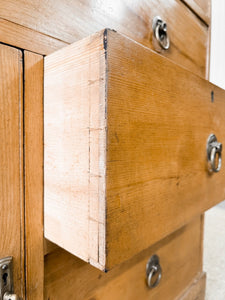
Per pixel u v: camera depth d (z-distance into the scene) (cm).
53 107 30
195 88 39
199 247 80
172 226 36
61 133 29
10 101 28
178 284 69
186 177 39
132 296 52
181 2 56
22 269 31
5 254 29
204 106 42
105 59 23
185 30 58
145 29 46
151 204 31
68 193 28
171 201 35
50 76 30
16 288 30
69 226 28
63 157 29
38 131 31
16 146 29
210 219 179
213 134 46
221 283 100
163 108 32
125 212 26
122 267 49
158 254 59
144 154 29
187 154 38
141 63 27
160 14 50
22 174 30
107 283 46
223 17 162
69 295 38
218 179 50
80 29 35
